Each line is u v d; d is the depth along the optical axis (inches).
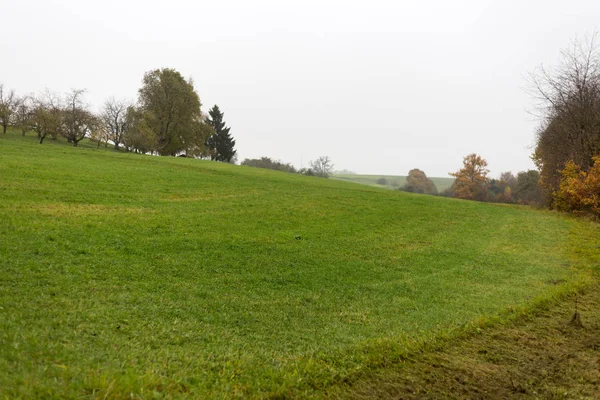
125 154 1921.8
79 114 2696.9
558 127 1561.3
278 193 1300.4
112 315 327.9
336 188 1641.2
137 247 546.9
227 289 447.8
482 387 281.4
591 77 1429.6
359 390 264.4
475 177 3255.4
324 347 322.3
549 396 274.5
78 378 215.3
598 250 813.2
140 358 259.9
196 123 3058.6
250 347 311.6
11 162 1077.8
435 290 521.0
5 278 368.5
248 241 669.3
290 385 255.9
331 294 473.4
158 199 959.6
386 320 402.6
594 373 310.7
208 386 243.9
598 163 1289.4
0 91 2736.2
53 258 447.5
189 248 582.2
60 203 752.3
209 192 1162.0
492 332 384.2
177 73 2896.2
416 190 4148.6
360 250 705.6
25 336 255.1
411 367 302.0
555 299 494.6
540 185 1882.4
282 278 511.2
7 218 583.5
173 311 362.6
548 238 938.7
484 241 876.6
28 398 189.9
